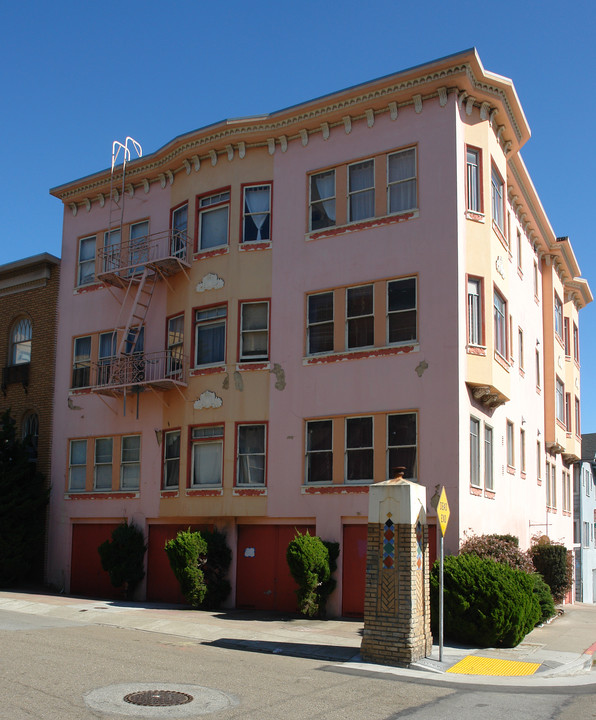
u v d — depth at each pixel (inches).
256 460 825.5
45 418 1023.0
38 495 975.0
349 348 794.2
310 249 832.3
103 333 999.0
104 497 940.0
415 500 517.0
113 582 869.8
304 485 788.0
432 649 553.6
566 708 394.3
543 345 1205.1
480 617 572.4
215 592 791.7
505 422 895.7
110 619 685.3
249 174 878.4
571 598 1285.7
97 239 1031.0
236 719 341.1
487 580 583.2
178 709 353.1
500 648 578.2
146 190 987.3
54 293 1056.2
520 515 958.4
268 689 408.2
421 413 738.8
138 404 930.1
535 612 637.3
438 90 783.1
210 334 878.4
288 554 718.5
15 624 628.4
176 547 769.6
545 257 1217.4
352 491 760.3
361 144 823.1
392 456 750.5
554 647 599.2
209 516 831.7
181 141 916.0
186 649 540.4
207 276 882.8
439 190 769.6
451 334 738.2
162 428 901.2
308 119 848.9
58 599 840.3
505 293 870.4
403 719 355.9
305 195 847.1
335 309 806.5
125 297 932.6
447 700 404.2
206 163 913.5
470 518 735.7
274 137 872.9
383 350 768.9
